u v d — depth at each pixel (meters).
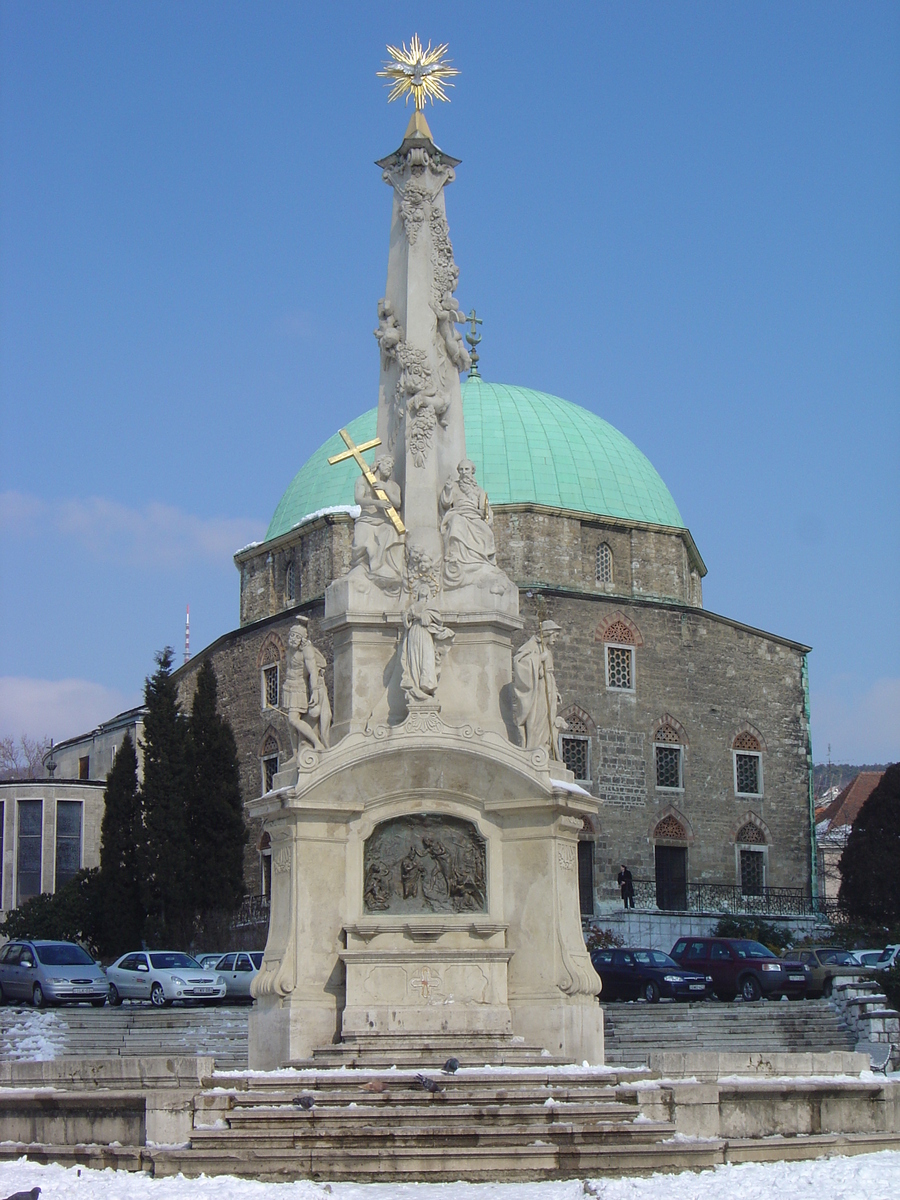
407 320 27.23
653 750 63.00
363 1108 19.62
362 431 66.81
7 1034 37.59
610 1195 17.31
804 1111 21.20
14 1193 16.92
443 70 28.23
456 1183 18.23
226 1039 37.22
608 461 66.12
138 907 56.41
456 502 26.44
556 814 24.64
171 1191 17.50
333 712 26.41
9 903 65.38
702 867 63.50
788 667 67.38
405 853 24.95
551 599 61.50
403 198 27.80
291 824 24.78
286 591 66.06
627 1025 38.12
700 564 69.19
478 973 24.33
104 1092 20.09
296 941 24.41
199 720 58.12
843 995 39.59
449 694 25.48
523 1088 20.66
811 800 66.88
